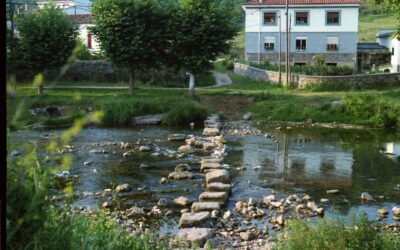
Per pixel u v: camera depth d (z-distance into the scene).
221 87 42.62
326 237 8.10
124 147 22.45
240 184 16.33
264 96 34.78
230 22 35.47
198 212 12.41
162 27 35.16
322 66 43.19
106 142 23.69
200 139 24.38
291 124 30.00
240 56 66.25
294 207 13.66
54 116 29.56
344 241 7.95
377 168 18.83
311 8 54.19
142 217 12.59
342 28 54.06
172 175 16.86
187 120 30.20
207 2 35.19
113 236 6.26
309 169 18.64
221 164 19.03
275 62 55.34
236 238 11.07
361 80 38.78
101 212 8.20
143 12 34.25
